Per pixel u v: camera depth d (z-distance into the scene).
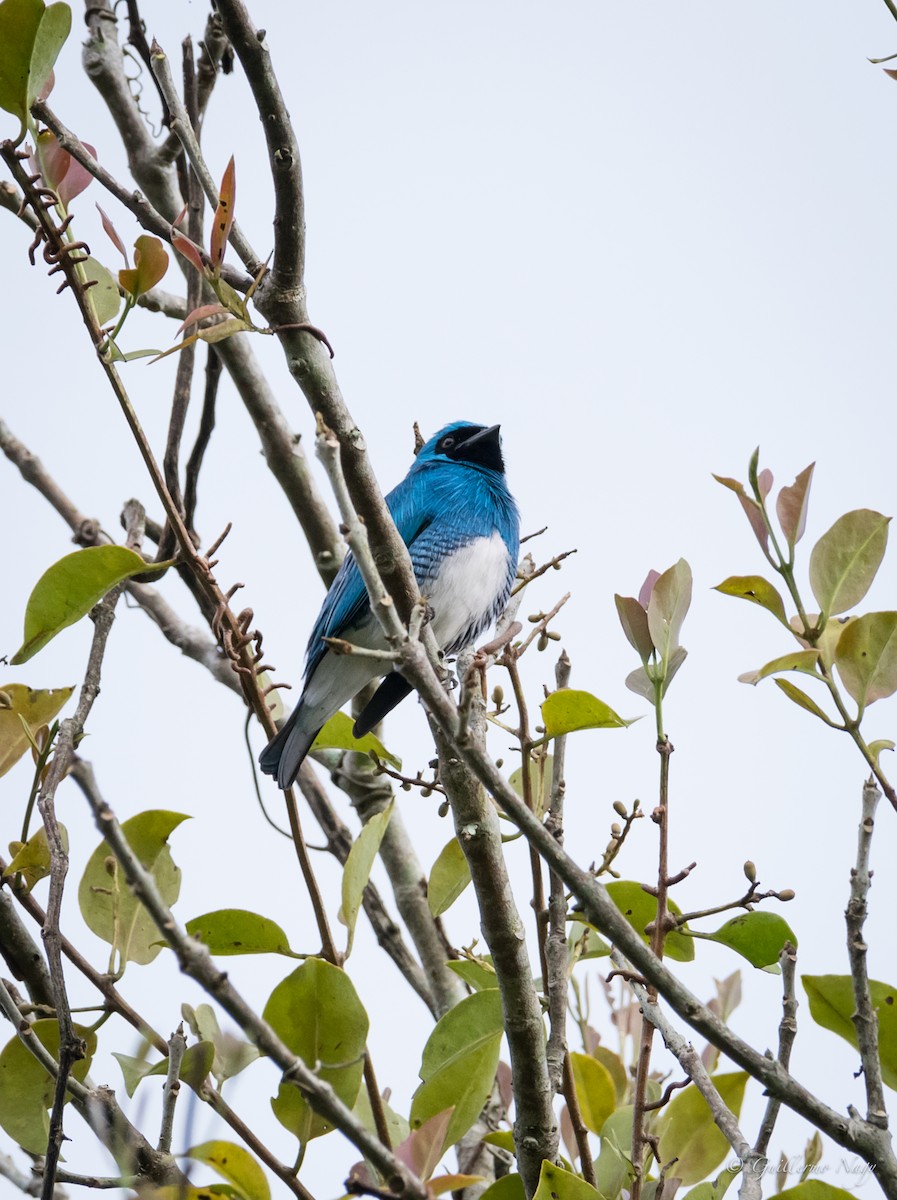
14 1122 8.07
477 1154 9.52
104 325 9.74
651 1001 7.70
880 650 7.84
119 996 8.28
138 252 8.37
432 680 6.89
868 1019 7.41
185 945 5.30
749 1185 6.70
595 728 8.46
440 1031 8.37
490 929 8.11
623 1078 10.05
